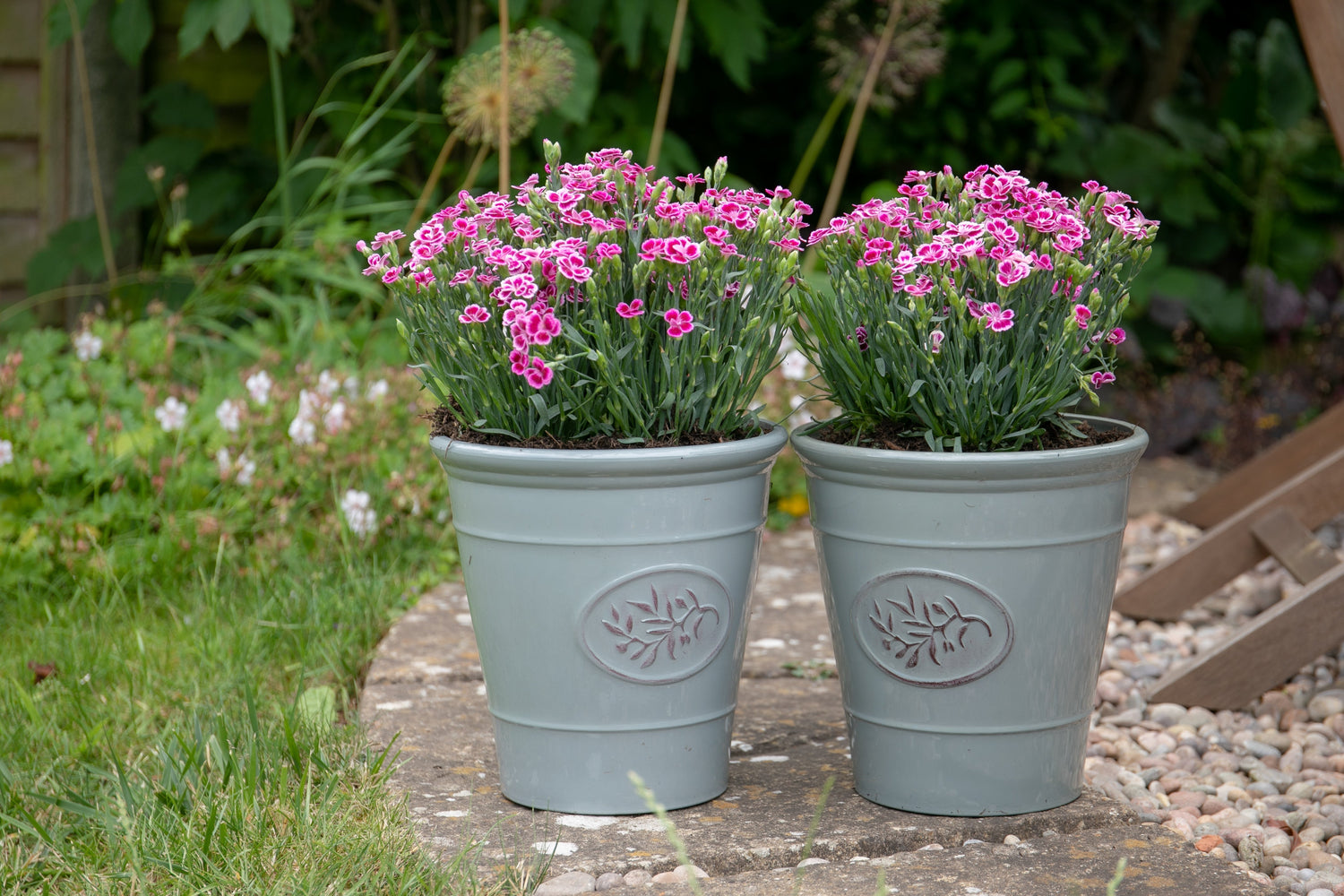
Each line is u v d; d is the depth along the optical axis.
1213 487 3.23
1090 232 1.67
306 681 2.20
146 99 4.35
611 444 1.61
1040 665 1.61
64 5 3.91
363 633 2.39
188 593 2.61
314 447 2.89
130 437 2.92
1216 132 4.76
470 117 3.23
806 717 2.05
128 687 2.12
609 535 1.57
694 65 4.68
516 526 1.58
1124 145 4.59
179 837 1.52
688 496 1.58
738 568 1.66
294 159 4.34
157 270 4.47
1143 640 2.62
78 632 2.34
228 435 2.91
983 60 4.41
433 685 2.15
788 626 2.52
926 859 1.55
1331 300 4.99
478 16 3.99
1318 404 4.39
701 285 1.57
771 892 1.45
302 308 3.77
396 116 4.14
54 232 4.26
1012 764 1.63
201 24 3.58
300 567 2.63
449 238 1.62
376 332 3.78
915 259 1.54
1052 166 4.63
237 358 3.67
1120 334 1.74
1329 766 1.99
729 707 1.71
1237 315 4.54
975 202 1.69
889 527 1.59
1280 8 5.18
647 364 1.63
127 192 4.25
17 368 3.08
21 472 2.75
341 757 1.78
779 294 1.67
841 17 4.28
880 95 4.20
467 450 1.59
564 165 1.70
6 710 1.99
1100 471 1.57
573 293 1.59
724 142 4.89
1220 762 2.01
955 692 1.61
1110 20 4.74
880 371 1.63
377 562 2.79
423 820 1.63
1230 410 4.30
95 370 3.23
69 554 2.61
